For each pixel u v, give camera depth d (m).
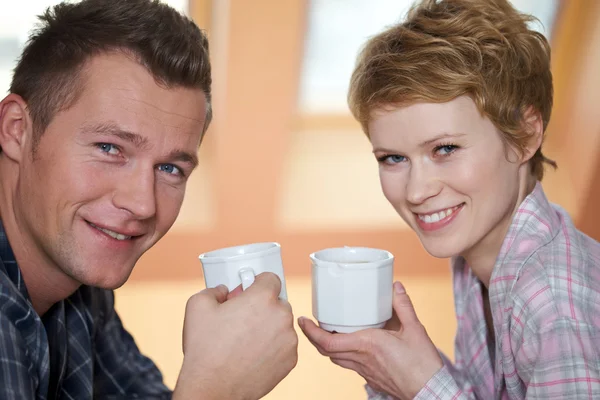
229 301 1.00
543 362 1.06
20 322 1.02
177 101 1.01
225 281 1.04
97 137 0.98
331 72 4.20
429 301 4.11
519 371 1.14
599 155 4.25
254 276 1.03
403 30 1.17
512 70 1.16
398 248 4.52
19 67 1.05
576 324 1.05
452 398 1.12
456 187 1.14
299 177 4.47
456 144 1.13
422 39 1.13
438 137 1.12
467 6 1.20
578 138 4.33
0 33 3.81
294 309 3.97
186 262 4.47
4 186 1.08
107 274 1.04
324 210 4.47
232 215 4.44
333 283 1.11
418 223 1.21
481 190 1.15
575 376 1.03
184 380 0.98
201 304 1.00
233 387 0.99
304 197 4.46
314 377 3.20
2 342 0.94
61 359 1.20
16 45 3.85
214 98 4.11
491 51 1.14
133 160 1.01
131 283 4.45
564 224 1.22
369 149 4.54
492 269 1.27
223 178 4.35
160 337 3.63
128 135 0.98
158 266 4.45
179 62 1.00
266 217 4.45
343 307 1.11
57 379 1.19
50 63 1.01
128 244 1.05
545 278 1.10
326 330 1.15
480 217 1.17
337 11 3.93
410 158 1.16
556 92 4.36
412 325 1.17
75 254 1.02
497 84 1.13
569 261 1.12
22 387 0.95
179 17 1.06
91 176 0.99
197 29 1.09
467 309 1.38
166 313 3.98
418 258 4.55
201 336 0.99
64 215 1.00
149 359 1.46
